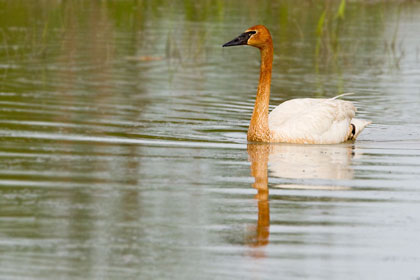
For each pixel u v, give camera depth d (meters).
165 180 12.82
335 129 15.97
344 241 10.36
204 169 13.54
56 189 12.16
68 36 27.80
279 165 13.94
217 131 16.58
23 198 11.67
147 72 22.89
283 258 9.78
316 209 11.55
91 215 11.09
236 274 9.28
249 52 26.67
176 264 9.52
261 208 11.55
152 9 33.62
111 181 12.66
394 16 32.91
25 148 14.52
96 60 24.31
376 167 13.97
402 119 18.12
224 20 31.02
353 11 33.72
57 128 16.20
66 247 9.95
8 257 9.58
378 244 10.30
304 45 27.36
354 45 27.38
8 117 17.02
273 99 19.89
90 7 33.56
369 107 19.23
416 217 11.29
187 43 27.14
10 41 26.55
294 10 33.41
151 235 10.43
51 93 19.69
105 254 9.77
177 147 15.06
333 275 9.31
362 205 11.77
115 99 19.31
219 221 11.00
